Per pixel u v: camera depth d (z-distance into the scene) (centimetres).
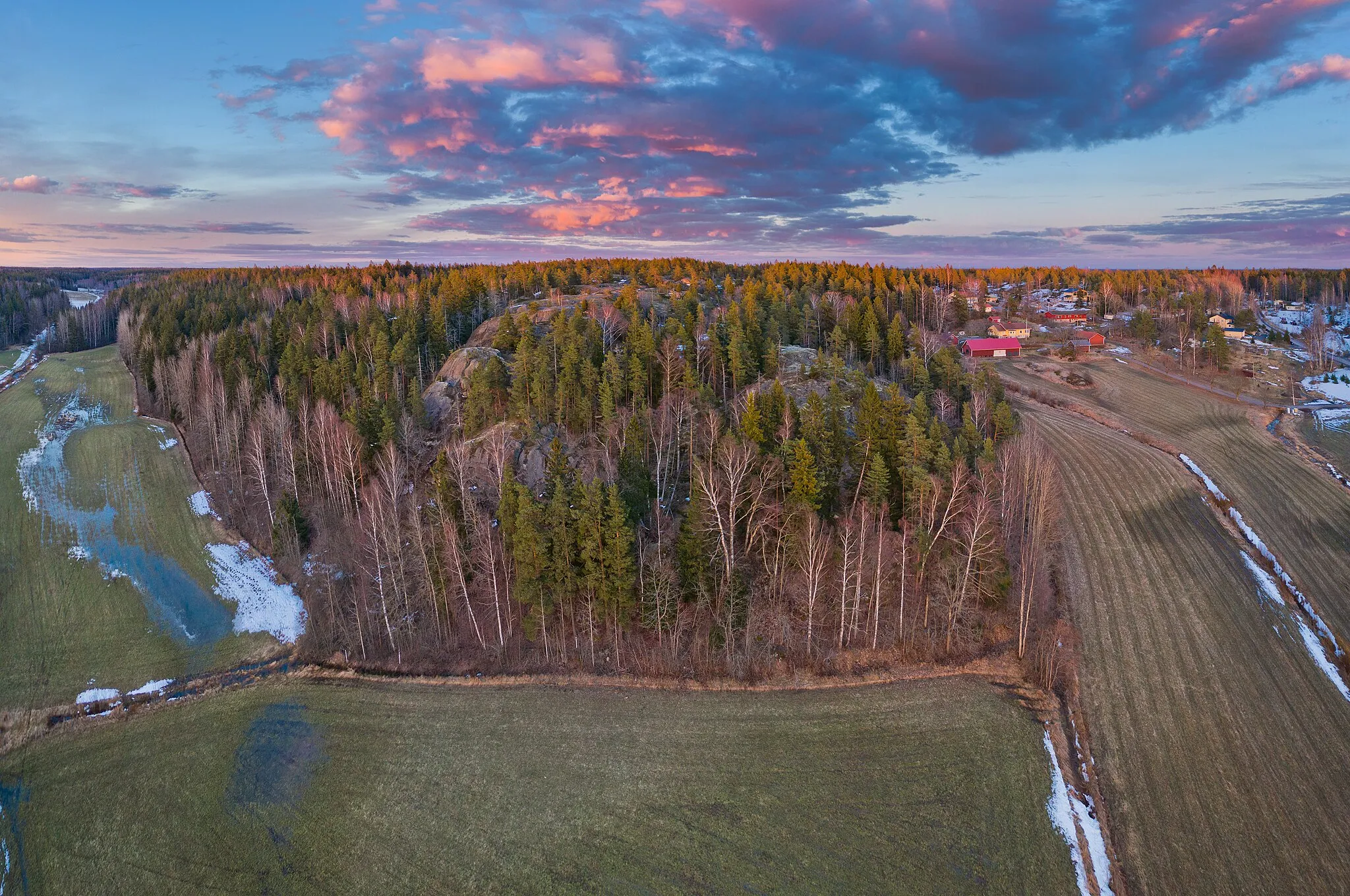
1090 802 3806
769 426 6550
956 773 3959
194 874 3462
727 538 5509
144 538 7025
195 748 4334
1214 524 6719
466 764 4116
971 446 6206
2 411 10681
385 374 8681
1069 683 4700
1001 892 3272
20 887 3425
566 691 4788
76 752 4344
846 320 10462
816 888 3288
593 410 7506
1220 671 4791
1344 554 6222
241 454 8125
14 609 5812
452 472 6644
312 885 3381
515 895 3275
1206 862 3456
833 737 4272
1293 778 3938
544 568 5122
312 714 4631
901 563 5353
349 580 6153
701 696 4697
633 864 3428
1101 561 6116
